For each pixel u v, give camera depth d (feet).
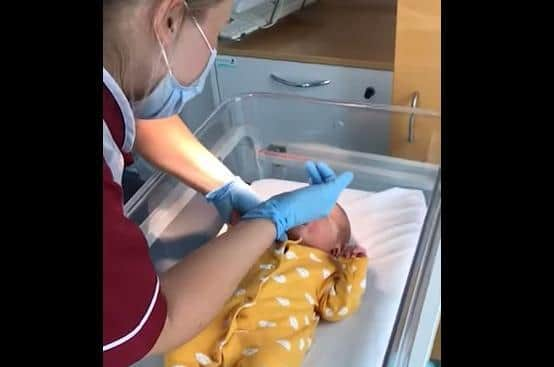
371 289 3.77
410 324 3.09
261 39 6.00
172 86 3.02
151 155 4.10
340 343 3.48
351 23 6.18
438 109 4.79
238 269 2.88
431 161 4.60
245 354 3.21
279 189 4.51
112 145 2.76
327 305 3.58
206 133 4.62
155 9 2.75
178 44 2.91
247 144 4.92
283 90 5.93
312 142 4.87
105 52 2.79
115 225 2.44
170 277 2.71
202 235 4.07
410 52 5.11
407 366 3.02
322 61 5.62
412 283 3.27
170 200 4.27
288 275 3.59
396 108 4.60
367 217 4.27
